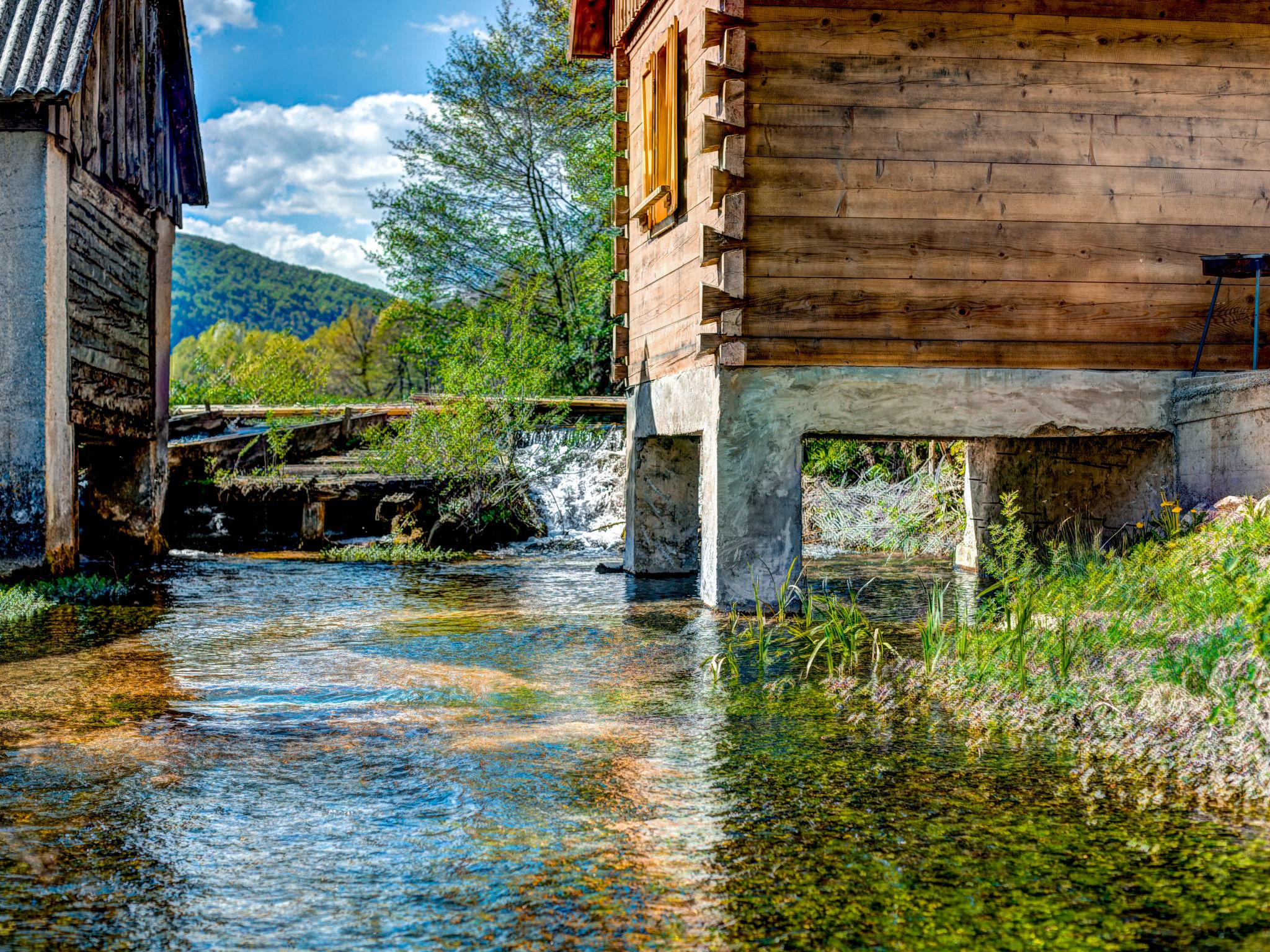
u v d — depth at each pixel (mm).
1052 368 7676
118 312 11367
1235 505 6719
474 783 3879
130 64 11328
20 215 9195
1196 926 2707
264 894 2947
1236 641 4457
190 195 13703
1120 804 3592
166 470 12992
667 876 3047
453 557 12266
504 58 26453
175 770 4055
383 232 26953
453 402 14156
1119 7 7617
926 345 7594
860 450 14914
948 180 7570
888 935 2682
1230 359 7824
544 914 2814
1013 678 4996
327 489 13141
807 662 5973
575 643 6676
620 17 10766
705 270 8078
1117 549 8281
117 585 9422
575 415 17375
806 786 3816
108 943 2666
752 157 7457
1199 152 7734
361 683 5559
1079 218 7664
